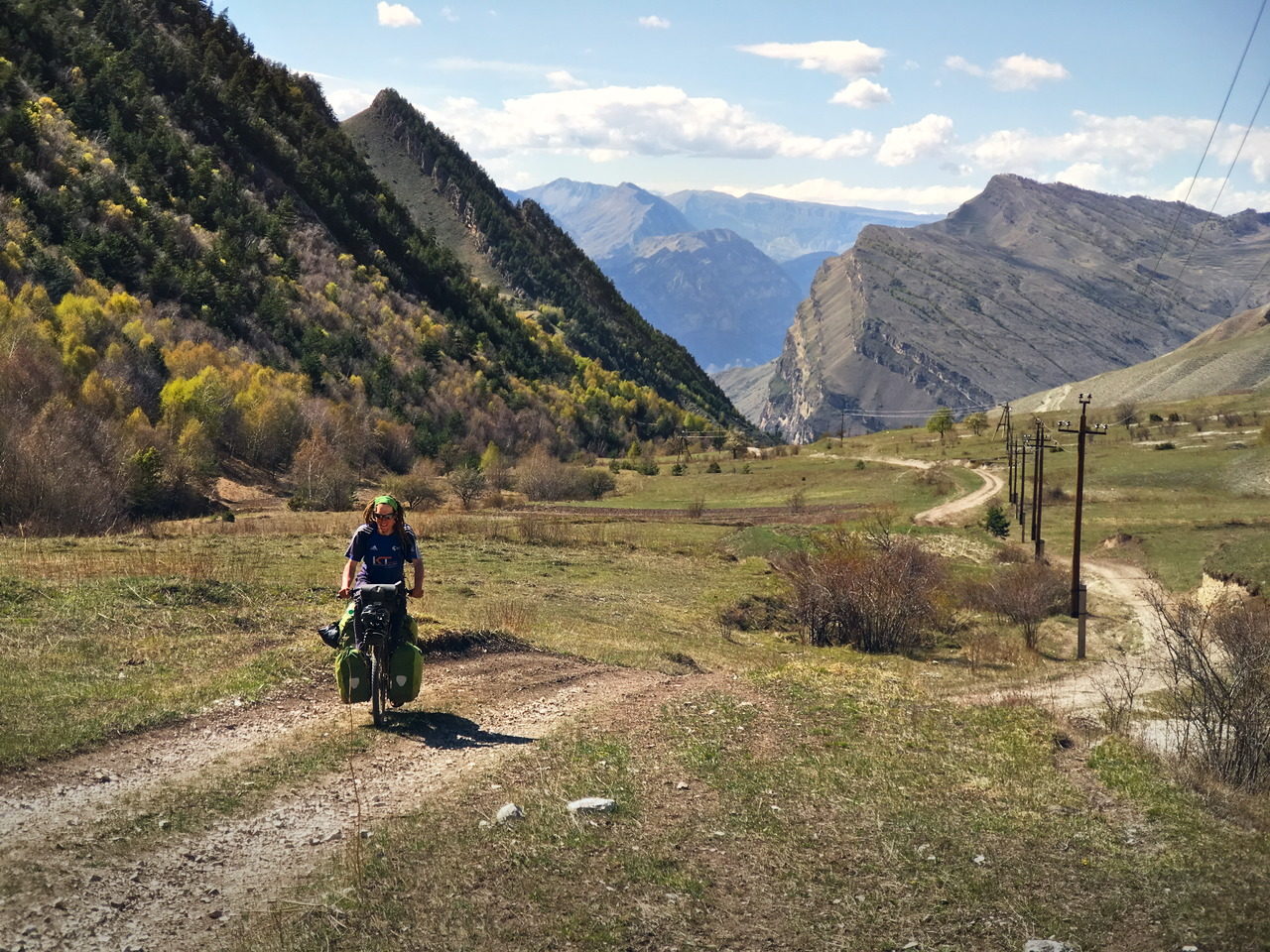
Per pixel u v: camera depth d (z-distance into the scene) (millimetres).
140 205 152625
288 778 7703
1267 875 6879
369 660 9211
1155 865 6941
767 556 49250
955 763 9617
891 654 30125
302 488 77062
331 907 5496
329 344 146125
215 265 148875
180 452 69062
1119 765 10016
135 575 16109
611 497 103125
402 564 9398
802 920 5703
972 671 26953
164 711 9109
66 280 113938
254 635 12898
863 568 32094
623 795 7641
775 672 14539
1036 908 6047
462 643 13805
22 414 57625
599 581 34594
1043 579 49125
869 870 6516
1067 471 108500
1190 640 12977
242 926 5289
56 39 193375
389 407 134750
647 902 5781
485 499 80812
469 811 7125
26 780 7203
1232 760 11164
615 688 12211
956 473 111875
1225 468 101500
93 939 5082
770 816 7414
